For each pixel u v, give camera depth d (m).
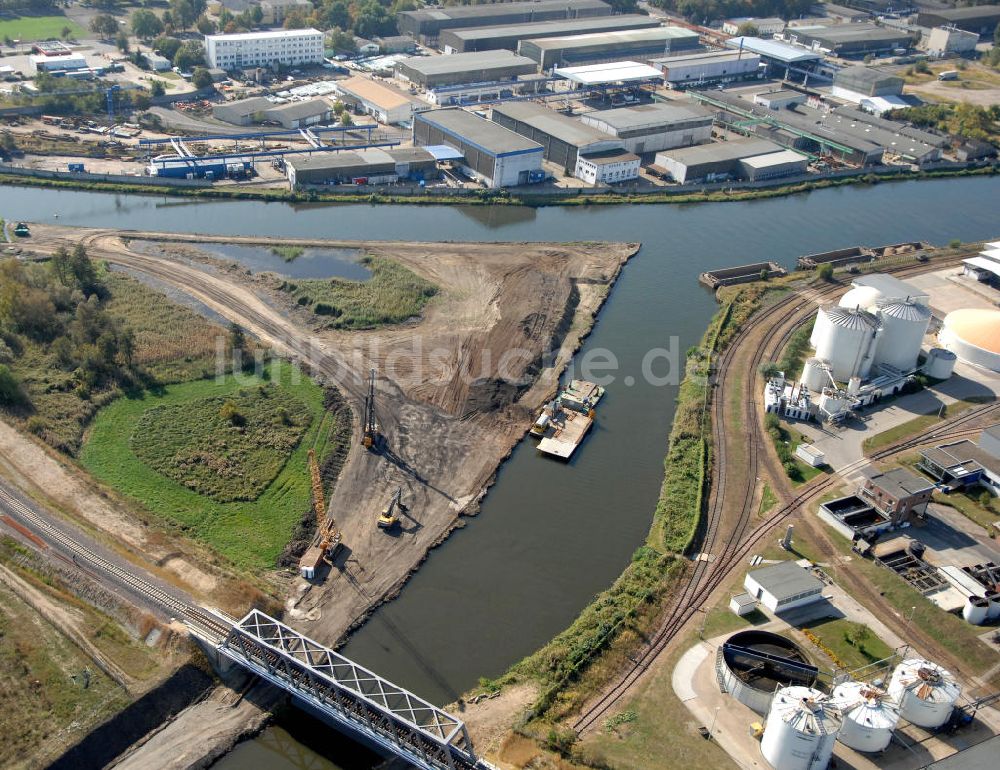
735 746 89.50
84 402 137.12
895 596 108.62
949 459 130.12
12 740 86.56
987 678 98.62
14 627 98.00
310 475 126.44
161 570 107.25
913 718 92.69
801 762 85.50
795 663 95.12
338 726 93.44
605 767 86.88
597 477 130.88
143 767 86.94
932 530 120.12
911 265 198.12
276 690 96.06
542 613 107.31
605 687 96.31
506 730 91.19
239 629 92.50
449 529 118.94
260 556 112.62
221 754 89.62
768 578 107.31
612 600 107.69
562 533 120.00
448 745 82.50
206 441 131.00
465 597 109.00
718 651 98.44
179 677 94.31
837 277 191.25
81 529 111.81
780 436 138.50
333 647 100.62
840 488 127.75
